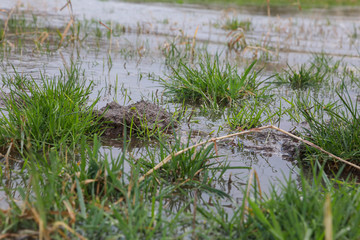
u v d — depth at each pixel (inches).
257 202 102.8
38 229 93.0
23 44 326.0
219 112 198.1
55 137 143.8
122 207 101.8
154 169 121.3
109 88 221.6
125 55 310.3
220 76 218.7
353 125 151.6
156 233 95.3
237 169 136.3
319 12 756.6
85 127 152.7
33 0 658.2
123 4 724.7
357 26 589.9
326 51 390.0
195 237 94.2
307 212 94.9
